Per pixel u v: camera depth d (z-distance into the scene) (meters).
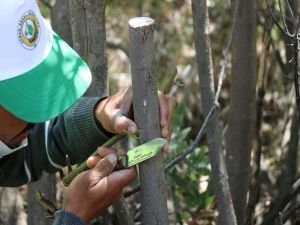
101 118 1.14
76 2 1.20
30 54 1.06
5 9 1.03
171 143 1.64
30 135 1.25
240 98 1.38
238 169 1.42
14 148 1.16
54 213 1.11
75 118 1.17
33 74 1.06
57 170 1.27
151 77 0.99
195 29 1.24
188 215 1.65
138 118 1.01
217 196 1.29
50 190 1.50
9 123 1.08
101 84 1.24
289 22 1.37
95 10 1.19
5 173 1.25
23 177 1.27
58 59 1.11
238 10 1.32
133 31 0.97
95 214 1.05
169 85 1.09
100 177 1.03
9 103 1.03
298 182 1.34
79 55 1.22
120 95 1.13
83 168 1.08
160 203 1.01
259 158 1.51
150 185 1.01
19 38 1.04
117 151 1.06
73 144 1.19
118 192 1.04
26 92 1.05
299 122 1.38
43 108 1.06
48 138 1.23
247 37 1.34
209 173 1.60
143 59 0.98
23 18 1.05
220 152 1.28
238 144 1.41
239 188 1.42
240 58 1.35
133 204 1.61
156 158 1.00
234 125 1.40
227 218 1.29
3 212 1.55
